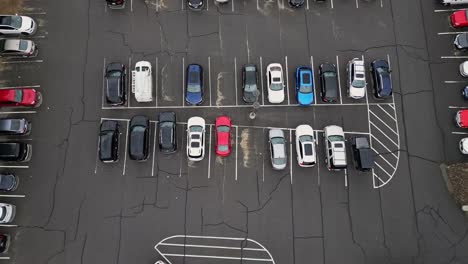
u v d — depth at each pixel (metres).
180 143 33.41
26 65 34.81
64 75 34.69
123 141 33.41
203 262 31.38
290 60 35.03
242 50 35.19
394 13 35.97
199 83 33.34
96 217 32.12
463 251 31.84
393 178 33.03
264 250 31.62
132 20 35.78
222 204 32.41
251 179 32.88
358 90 33.62
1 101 32.84
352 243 31.83
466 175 32.84
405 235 32.03
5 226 31.94
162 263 30.66
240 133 33.59
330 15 35.94
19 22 34.53
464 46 34.50
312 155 32.09
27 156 32.84
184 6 35.94
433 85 34.78
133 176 32.81
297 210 32.34
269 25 35.75
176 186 32.72
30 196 32.41
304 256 31.56
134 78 33.56
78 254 31.50
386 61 34.78
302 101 33.50
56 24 35.66
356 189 32.75
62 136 33.53
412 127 33.97
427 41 35.66
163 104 34.06
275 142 32.56
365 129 33.91
